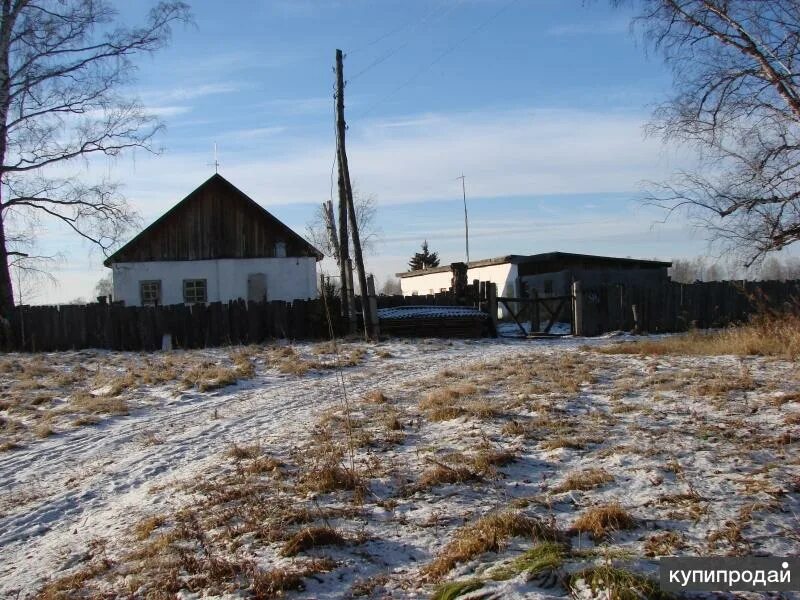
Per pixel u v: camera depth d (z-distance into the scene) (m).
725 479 5.86
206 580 4.71
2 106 20.59
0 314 21.39
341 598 4.36
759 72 14.88
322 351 18.28
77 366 17.36
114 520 6.61
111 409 11.97
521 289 33.38
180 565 5.03
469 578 4.29
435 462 6.68
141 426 10.85
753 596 3.89
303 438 8.58
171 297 29.64
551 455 6.90
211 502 6.36
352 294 21.92
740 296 24.38
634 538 4.81
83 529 6.54
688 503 5.35
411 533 5.26
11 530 6.72
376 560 4.86
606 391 9.98
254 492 6.48
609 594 3.82
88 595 4.87
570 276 30.77
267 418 10.59
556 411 8.72
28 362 18.17
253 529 5.50
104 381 14.66
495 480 6.26
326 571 4.69
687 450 6.70
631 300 23.28
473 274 39.00
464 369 13.76
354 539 5.18
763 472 5.94
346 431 8.53
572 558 4.39
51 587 5.08
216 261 29.95
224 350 19.52
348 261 21.98
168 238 29.70
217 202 30.05
